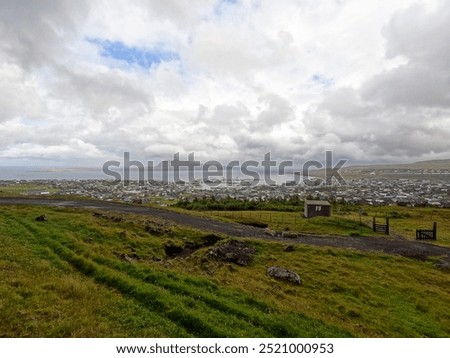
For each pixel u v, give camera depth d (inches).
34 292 557.6
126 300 596.4
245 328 553.0
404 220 2871.6
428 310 947.3
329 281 1099.9
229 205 3085.6
